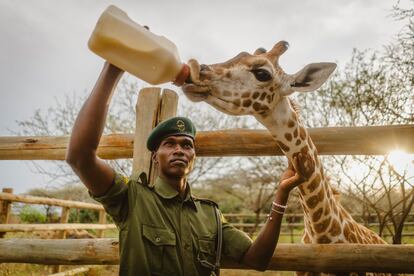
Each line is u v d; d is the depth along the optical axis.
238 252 1.86
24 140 2.90
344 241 2.51
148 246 1.57
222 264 2.11
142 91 2.74
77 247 2.32
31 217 12.34
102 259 2.27
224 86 2.11
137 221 1.60
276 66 2.27
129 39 1.43
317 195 2.39
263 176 9.48
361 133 2.36
